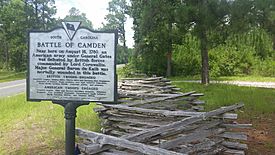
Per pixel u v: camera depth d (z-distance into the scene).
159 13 20.70
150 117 5.99
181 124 4.84
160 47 30.05
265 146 6.43
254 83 23.67
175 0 18.59
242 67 34.66
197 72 34.12
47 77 4.09
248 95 13.79
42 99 4.11
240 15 12.48
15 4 51.19
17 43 52.12
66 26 4.03
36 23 53.91
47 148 6.34
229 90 16.22
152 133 4.46
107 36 4.00
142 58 33.25
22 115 9.70
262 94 14.28
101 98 4.04
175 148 4.92
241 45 35.19
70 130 4.12
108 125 6.40
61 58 4.05
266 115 9.55
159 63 33.22
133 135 4.28
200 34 17.69
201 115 5.14
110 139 4.00
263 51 35.38
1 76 40.06
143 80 13.02
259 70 34.25
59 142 6.70
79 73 4.05
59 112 9.88
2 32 51.88
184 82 23.39
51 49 4.06
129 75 28.78
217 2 14.29
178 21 16.89
